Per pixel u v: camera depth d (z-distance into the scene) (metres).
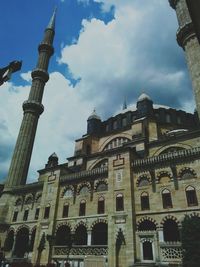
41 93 65.94
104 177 38.34
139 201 33.22
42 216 40.81
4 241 44.94
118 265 29.73
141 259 28.84
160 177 33.38
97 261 31.55
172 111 55.44
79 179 40.91
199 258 22.17
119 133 53.06
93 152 53.75
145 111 50.47
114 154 38.44
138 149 42.59
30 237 42.28
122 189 34.47
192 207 29.00
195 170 30.92
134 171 35.72
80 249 33.94
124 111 60.94
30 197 47.69
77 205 38.72
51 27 77.69
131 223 31.20
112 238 31.75
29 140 59.00
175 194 31.02
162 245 28.20
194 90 35.75
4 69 9.55
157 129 49.53
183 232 24.28
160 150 41.31
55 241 37.72
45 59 70.88
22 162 55.94
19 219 46.25
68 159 52.00
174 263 26.53
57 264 34.94
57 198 41.38
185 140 39.59
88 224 35.59
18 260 40.16
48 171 45.53
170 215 29.94
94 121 59.19
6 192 51.12
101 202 36.44
